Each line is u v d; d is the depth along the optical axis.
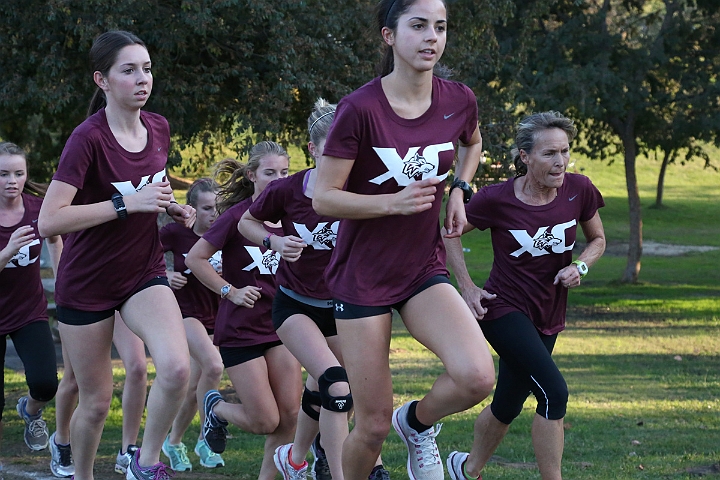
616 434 15.85
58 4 20.03
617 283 48.75
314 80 22.31
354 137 7.30
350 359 7.81
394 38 7.36
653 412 17.97
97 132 9.02
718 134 42.97
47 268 42.69
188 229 13.73
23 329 12.55
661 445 14.89
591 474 12.71
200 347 13.20
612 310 39.25
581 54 41.62
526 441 15.30
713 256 64.19
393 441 15.34
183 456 13.54
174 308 9.34
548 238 10.41
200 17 20.34
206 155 29.08
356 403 7.90
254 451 14.77
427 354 26.05
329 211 7.32
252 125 21.95
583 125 47.22
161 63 21.25
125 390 11.56
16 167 12.28
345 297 7.80
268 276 11.93
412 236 7.70
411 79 7.40
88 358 9.67
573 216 10.58
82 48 20.11
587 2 44.41
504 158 27.42
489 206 10.60
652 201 97.88
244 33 21.69
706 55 43.19
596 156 48.47
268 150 11.93
